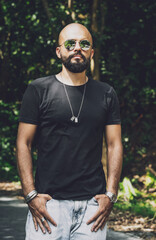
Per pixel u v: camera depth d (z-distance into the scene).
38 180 2.61
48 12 7.66
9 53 10.08
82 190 2.58
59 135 2.58
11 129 9.92
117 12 9.34
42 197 2.54
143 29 9.43
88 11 8.63
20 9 8.91
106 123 2.73
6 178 9.50
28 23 8.88
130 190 6.98
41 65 9.49
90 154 2.60
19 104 10.13
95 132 2.62
